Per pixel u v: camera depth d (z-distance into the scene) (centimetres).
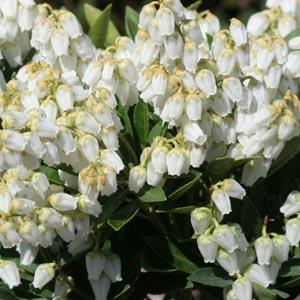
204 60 36
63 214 35
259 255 36
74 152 35
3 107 36
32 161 34
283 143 36
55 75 35
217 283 36
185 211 36
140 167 36
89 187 34
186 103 35
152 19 36
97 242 36
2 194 34
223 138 36
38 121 34
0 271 36
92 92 36
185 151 35
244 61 36
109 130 35
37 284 36
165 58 36
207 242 35
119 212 36
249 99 36
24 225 34
